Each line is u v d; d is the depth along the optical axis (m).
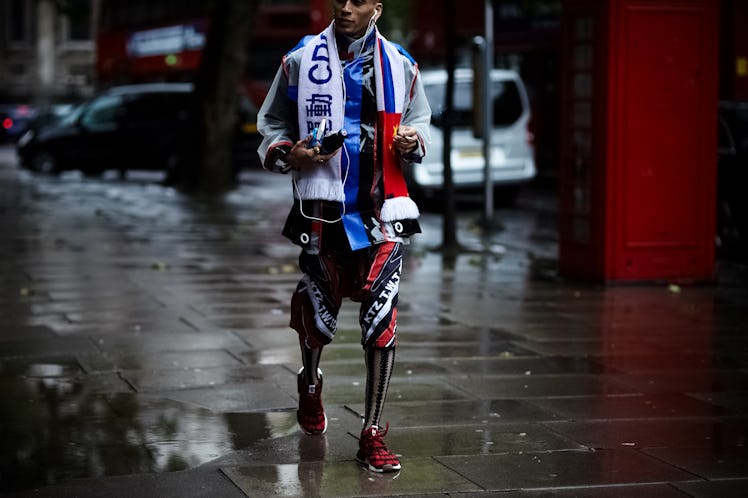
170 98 53.50
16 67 130.62
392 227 10.18
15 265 23.23
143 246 27.03
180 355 14.73
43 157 55.41
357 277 10.42
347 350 15.08
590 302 19.52
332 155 9.90
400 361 14.55
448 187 26.69
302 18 62.91
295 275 22.44
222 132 46.12
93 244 27.20
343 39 10.05
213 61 45.91
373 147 10.13
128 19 78.81
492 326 17.12
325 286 10.41
